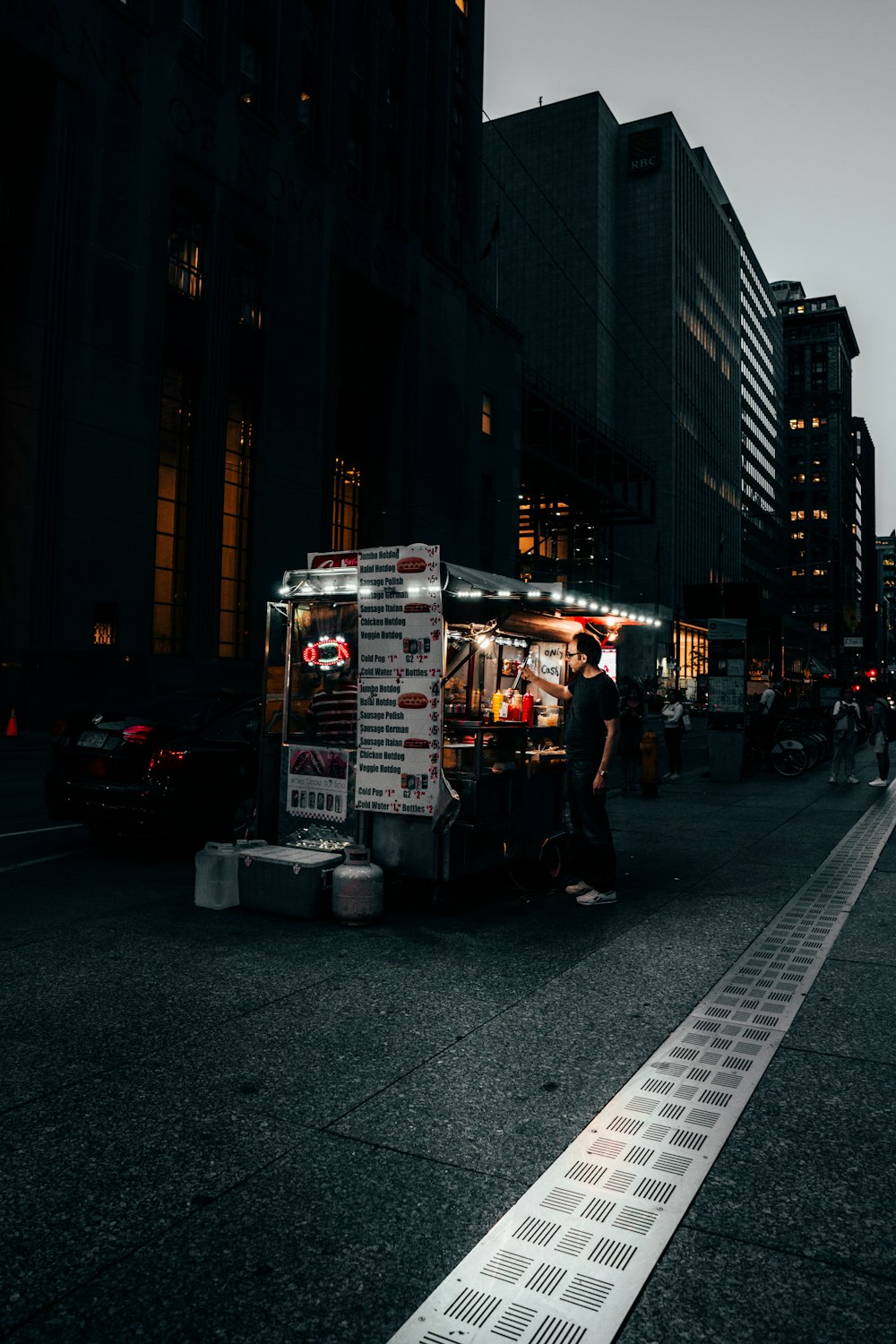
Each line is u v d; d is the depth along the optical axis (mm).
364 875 5938
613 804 12625
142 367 26797
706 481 107312
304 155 33406
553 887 7281
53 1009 4312
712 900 6758
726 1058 3828
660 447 94375
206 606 29469
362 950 5387
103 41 25766
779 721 18297
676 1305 2277
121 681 25969
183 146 28297
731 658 15609
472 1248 2490
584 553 69000
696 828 10312
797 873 7793
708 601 28734
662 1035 4082
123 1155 2971
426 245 41688
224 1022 4164
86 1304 2246
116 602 26109
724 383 115812
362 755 6488
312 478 33938
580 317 91438
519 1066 3719
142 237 26875
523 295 94188
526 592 6883
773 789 14602
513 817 6945
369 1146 3051
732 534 119188
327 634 6855
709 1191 2811
